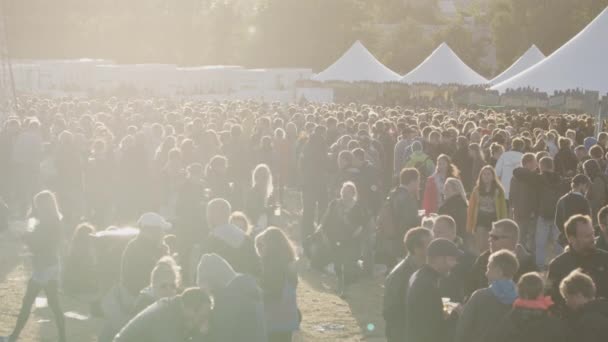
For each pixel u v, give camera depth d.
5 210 17.09
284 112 32.16
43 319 13.16
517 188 16.33
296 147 23.22
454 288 9.16
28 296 11.52
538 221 16.53
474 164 19.06
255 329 7.98
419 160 18.89
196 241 14.27
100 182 20.09
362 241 15.38
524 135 23.14
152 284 8.20
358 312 13.76
